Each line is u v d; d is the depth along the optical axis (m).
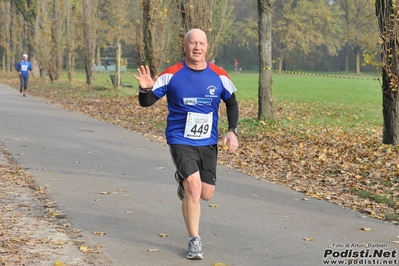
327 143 23.12
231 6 48.03
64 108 38.53
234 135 10.10
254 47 153.38
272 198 14.02
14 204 13.23
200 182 9.73
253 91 65.19
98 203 13.41
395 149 20.61
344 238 10.77
